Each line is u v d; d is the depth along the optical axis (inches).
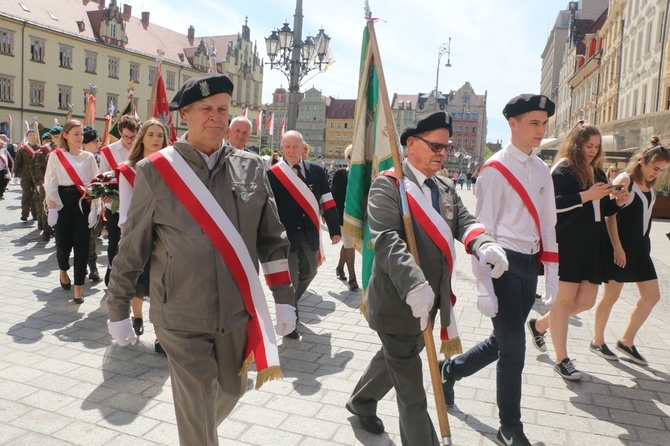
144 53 2172.7
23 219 471.5
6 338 186.7
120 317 91.0
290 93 534.6
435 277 106.1
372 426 128.1
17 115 1727.4
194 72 2427.4
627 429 135.3
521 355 121.3
